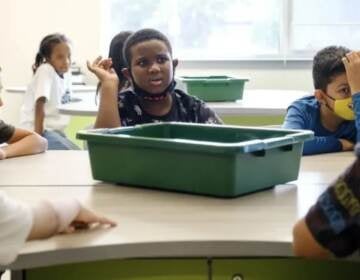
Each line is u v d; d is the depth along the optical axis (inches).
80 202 48.5
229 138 65.7
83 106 117.3
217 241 42.0
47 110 142.3
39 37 195.2
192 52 200.7
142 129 66.2
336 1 195.9
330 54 79.3
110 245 41.6
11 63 195.5
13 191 56.1
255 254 41.9
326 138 77.4
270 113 109.8
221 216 47.7
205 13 199.9
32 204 46.0
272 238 42.2
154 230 44.3
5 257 40.4
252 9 198.7
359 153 35.2
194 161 53.6
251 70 196.1
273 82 196.1
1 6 194.1
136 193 55.4
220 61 195.9
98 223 45.6
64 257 41.0
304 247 36.9
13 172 64.7
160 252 42.1
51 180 60.8
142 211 49.3
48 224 42.8
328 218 35.6
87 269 44.4
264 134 63.0
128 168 57.4
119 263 44.1
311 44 197.3
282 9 196.9
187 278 43.9
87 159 72.4
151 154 55.7
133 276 44.1
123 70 92.9
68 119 142.8
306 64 195.0
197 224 45.6
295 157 59.0
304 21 196.9
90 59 194.7
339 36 197.3
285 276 44.3
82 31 195.2
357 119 71.7
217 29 200.4
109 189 57.0
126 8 200.7
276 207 50.3
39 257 40.6
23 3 194.1
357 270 45.0
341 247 35.8
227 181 52.4
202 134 67.1
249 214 48.2
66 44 147.8
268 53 198.2
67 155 75.5
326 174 63.5
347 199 35.1
